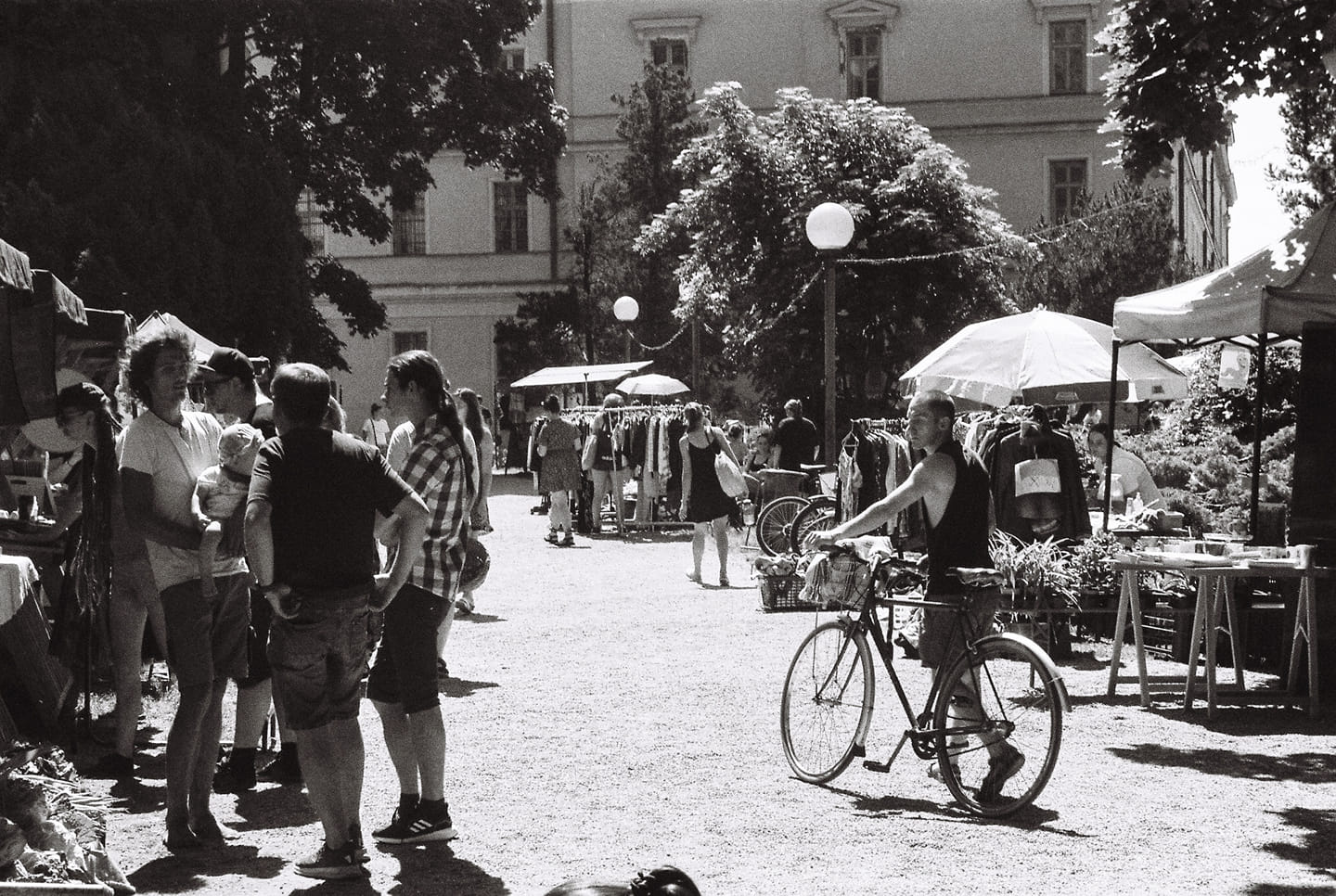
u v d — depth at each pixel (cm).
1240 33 887
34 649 777
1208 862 580
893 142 3316
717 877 559
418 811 613
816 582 714
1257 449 1111
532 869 573
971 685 665
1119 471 1385
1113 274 3231
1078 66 4581
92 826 556
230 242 2338
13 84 2225
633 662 1072
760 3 4753
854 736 703
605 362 3994
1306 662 971
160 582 600
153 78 2538
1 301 736
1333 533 970
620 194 4094
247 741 702
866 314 3191
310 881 558
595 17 4838
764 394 3372
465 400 891
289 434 562
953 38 4628
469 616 1337
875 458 1458
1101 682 1009
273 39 2956
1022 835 620
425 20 3122
